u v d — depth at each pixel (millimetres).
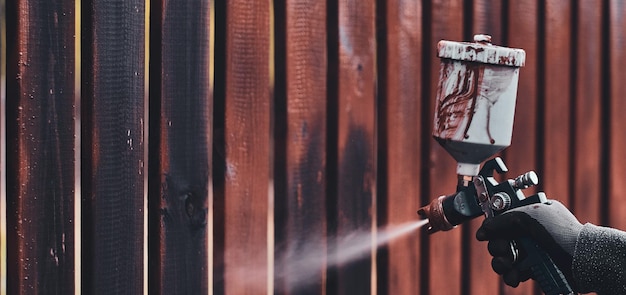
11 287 1626
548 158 2578
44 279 1644
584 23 2639
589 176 2691
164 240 1800
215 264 1926
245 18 1916
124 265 1745
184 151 1821
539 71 2566
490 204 1621
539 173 2590
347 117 2129
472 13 2381
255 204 1965
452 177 2371
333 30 2107
